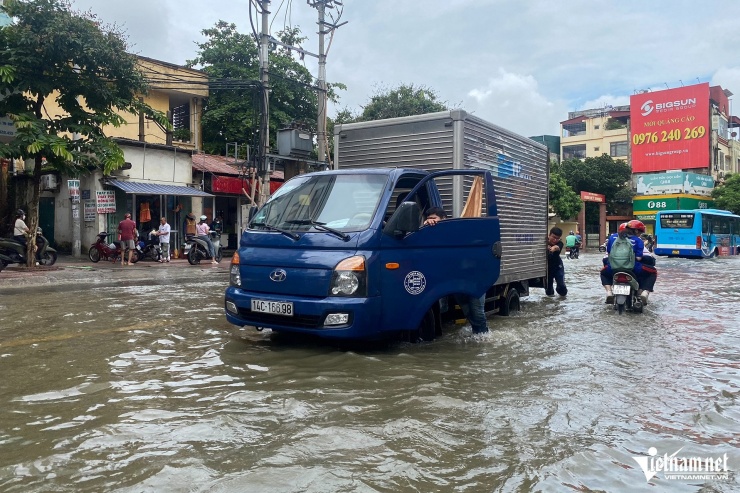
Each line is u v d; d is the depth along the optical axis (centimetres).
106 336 615
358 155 752
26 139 1291
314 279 507
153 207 2075
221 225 2236
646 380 463
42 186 1970
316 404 379
